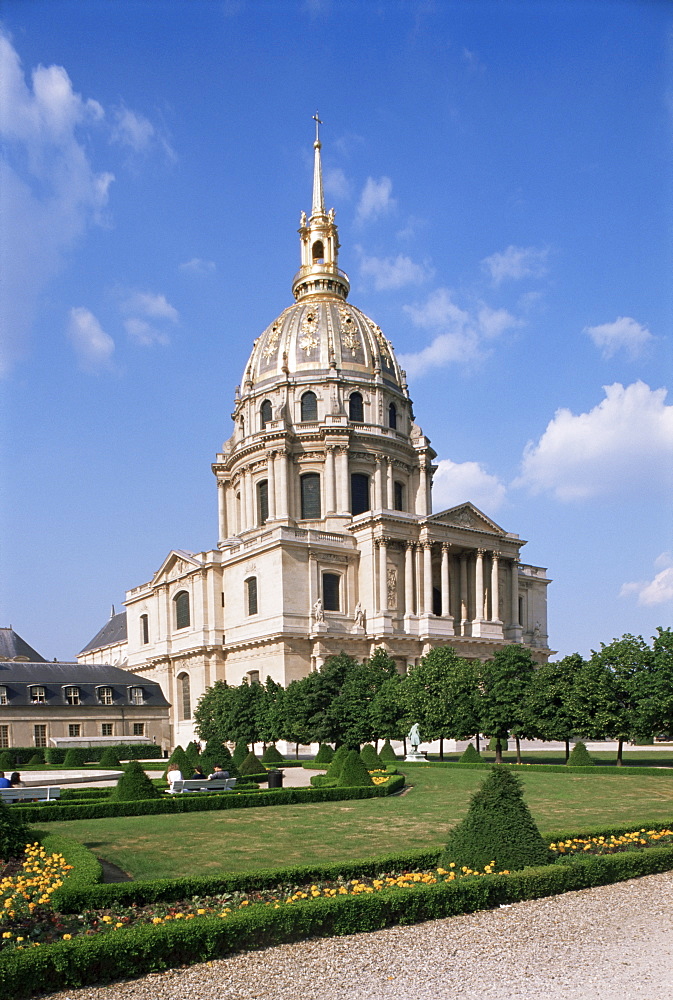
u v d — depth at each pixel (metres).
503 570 125.19
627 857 26.28
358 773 51.38
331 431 125.81
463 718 74.44
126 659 147.62
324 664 102.00
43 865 26.47
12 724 101.81
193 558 123.31
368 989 16.89
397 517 112.50
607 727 63.88
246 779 58.12
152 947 17.98
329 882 24.33
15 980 16.70
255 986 17.09
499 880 23.08
